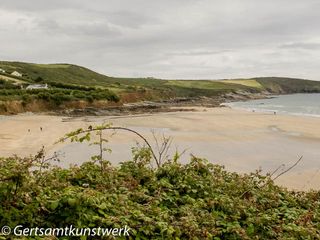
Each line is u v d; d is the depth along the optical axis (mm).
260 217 6227
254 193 7281
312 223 6441
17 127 43125
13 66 152125
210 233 5656
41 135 35812
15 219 5164
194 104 111375
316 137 35188
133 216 5543
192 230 5547
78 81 158750
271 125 45844
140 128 43562
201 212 6152
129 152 25797
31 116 63469
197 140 32844
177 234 5430
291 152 27438
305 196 7859
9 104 68188
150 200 6328
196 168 7773
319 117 58500
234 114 66812
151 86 169875
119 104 95125
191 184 7137
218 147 29297
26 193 5500
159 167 7672
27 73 148625
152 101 120875
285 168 22156
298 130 40562
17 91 80438
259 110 82688
